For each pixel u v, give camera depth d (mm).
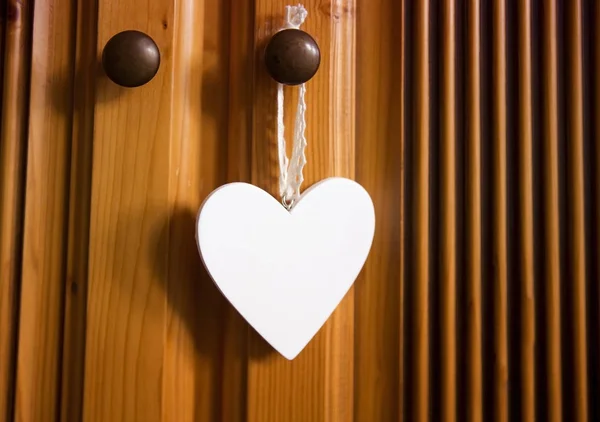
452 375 560
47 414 527
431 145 573
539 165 590
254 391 526
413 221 562
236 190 512
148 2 527
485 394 577
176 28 532
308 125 537
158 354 519
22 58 532
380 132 563
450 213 562
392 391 558
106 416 515
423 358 556
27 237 525
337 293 528
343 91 552
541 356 584
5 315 523
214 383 539
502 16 577
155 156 522
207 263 508
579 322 578
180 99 532
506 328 571
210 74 546
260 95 534
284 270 519
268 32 535
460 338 574
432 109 574
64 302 531
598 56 589
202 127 543
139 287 520
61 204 534
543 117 584
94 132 520
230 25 549
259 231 515
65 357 526
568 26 589
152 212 521
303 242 522
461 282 575
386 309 561
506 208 586
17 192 530
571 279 583
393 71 565
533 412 572
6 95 526
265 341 527
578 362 577
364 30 567
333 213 527
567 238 588
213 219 508
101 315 517
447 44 564
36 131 529
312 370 531
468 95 570
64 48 537
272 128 534
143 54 497
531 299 573
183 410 531
